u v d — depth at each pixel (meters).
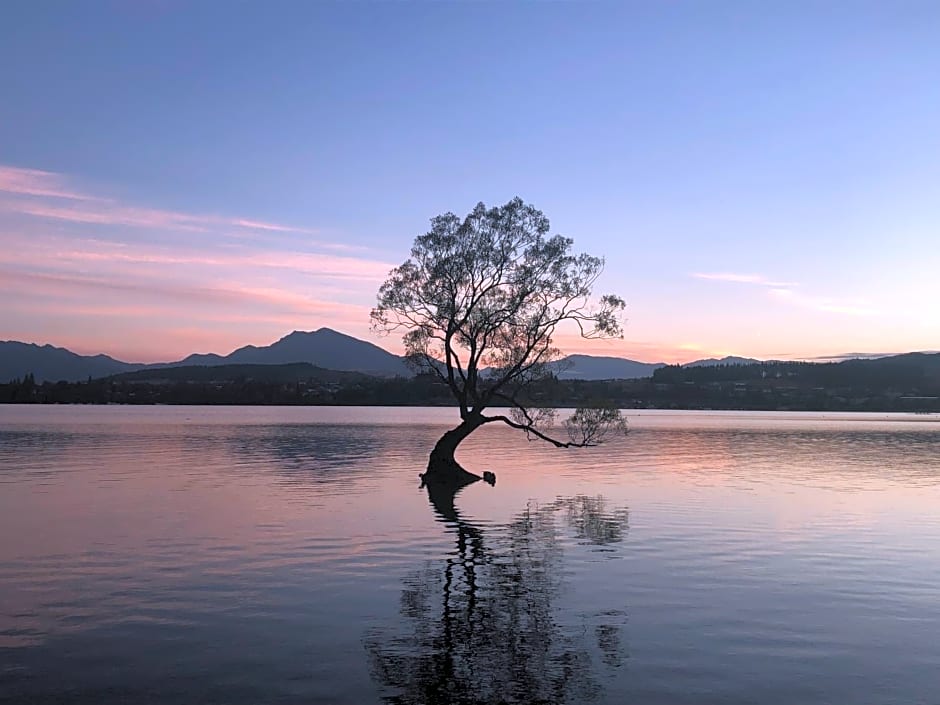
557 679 13.62
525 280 47.00
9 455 65.81
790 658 14.83
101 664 14.10
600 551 25.45
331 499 38.53
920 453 80.00
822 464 65.44
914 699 12.88
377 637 15.89
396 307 47.81
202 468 55.28
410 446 83.12
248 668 13.99
